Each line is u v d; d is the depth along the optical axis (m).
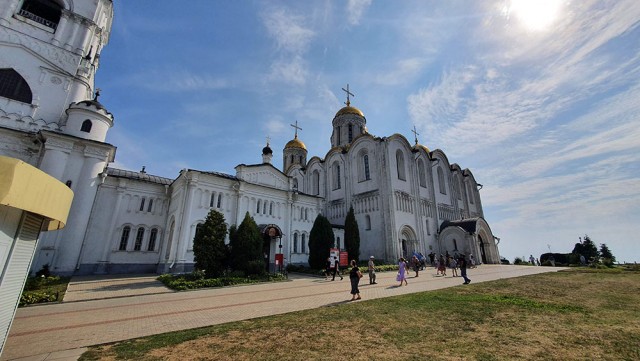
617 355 6.24
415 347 6.85
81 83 28.22
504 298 12.74
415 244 36.09
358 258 30.42
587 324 8.57
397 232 34.41
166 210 29.88
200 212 26.23
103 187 26.75
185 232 24.83
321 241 28.39
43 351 7.04
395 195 35.94
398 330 8.18
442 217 42.72
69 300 13.61
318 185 47.56
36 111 25.31
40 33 26.98
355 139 40.94
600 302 11.77
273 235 27.97
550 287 15.96
